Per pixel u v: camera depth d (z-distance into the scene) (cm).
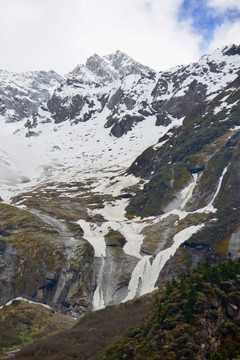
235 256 11281
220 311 7131
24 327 10050
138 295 11744
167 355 6656
